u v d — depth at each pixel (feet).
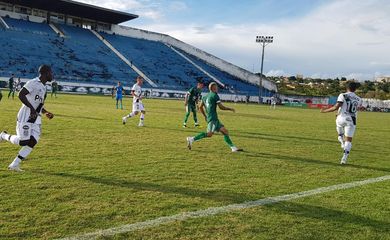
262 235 14.39
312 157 32.94
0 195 17.44
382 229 15.57
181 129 49.19
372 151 39.34
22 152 21.99
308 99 219.20
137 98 50.21
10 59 161.99
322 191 21.15
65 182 20.20
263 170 26.13
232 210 17.07
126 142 35.68
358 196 20.47
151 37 247.70
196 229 14.66
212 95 32.53
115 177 21.84
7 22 191.31
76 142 34.12
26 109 21.94
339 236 14.67
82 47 199.62
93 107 81.87
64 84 153.99
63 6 199.93
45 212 15.62
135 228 14.43
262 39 203.21
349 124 30.99
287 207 17.90
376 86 371.76
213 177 23.16
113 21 229.86
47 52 180.55
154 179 21.86
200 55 247.50
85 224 14.60
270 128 57.98
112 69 189.26
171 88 192.34
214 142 38.60
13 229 13.79
